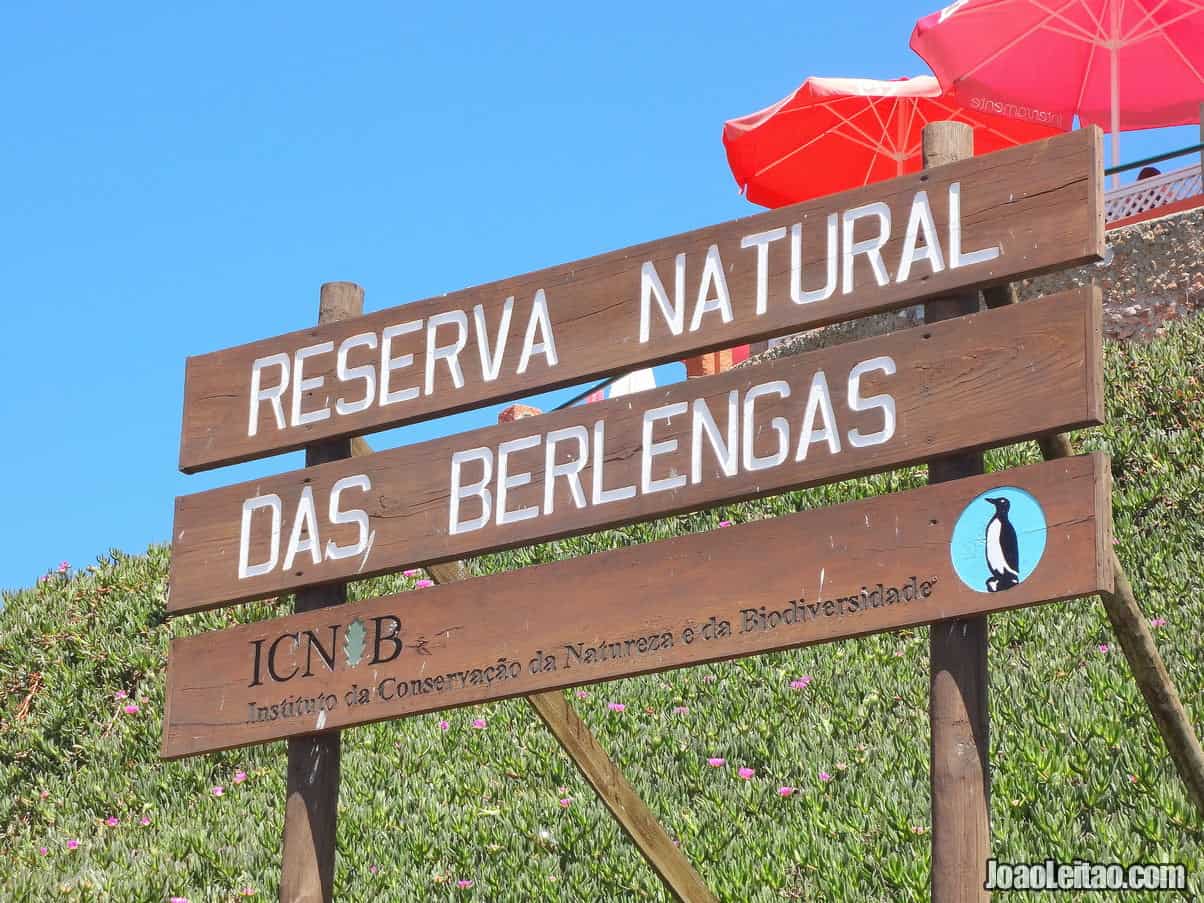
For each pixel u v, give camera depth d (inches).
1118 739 321.1
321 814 219.0
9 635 524.4
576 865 328.2
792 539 191.6
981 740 177.3
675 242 213.5
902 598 182.2
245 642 226.7
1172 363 503.8
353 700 215.5
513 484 214.4
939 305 193.5
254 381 240.4
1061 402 178.5
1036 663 381.1
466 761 408.5
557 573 206.4
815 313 199.5
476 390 221.9
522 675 204.4
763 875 302.2
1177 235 560.7
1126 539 431.8
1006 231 188.4
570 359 216.4
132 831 397.1
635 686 434.0
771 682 410.9
